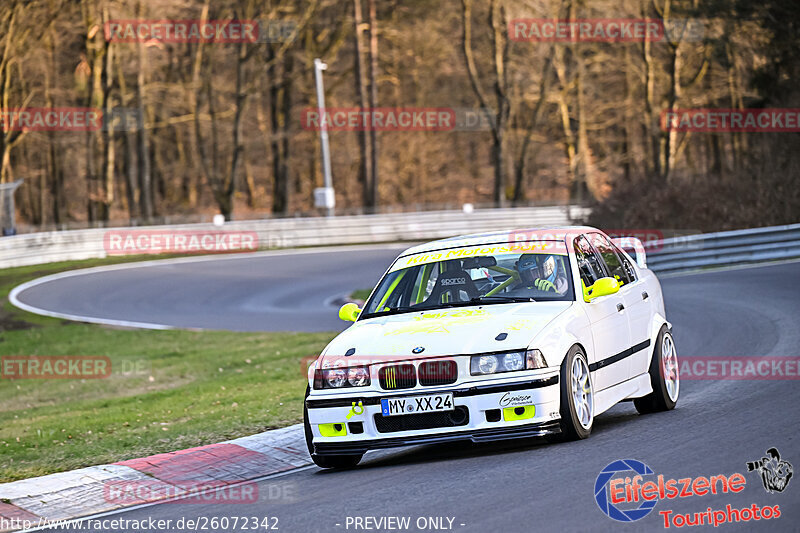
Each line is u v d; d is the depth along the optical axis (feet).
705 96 462.19
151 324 206.69
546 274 71.72
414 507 52.44
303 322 192.24
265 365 143.84
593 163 547.49
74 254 323.57
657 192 256.73
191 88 490.49
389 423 63.31
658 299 83.61
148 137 559.38
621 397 72.64
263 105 564.30
